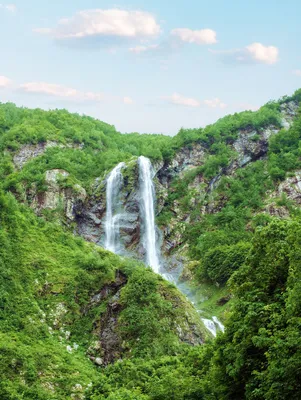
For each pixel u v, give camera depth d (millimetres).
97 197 89188
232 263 71750
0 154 91375
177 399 28781
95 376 44875
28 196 81875
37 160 90812
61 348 47719
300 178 92625
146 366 41062
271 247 29938
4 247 56125
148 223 91188
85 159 96188
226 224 86625
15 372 41406
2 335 45000
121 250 86812
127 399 33500
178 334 51406
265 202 91250
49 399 40031
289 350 22406
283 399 21438
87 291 54969
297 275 24641
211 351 32250
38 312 50250
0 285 50688
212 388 27750
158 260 88250
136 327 50188
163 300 53438
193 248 86312
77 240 65312
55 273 55938
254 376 24922
